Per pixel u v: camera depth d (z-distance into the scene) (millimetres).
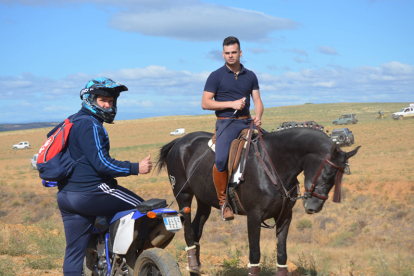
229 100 5320
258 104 5496
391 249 16844
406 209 21266
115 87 3535
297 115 121062
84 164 3426
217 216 24406
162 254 3156
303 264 7504
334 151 4285
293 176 4742
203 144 5766
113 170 3352
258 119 5121
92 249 3891
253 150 4934
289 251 14031
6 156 68938
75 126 3418
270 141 4879
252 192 4793
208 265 7074
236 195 4977
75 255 3627
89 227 3625
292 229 21531
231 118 5203
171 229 3195
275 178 4734
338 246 18203
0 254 6695
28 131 116688
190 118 126250
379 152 41125
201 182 5566
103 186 3469
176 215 3307
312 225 21641
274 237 19266
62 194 3488
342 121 71000
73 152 3439
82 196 3424
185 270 6125
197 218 6152
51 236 7750
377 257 8891
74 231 3592
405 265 7078
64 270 3617
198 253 6078
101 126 3512
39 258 6266
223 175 4996
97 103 3512
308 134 4590
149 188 32250
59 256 6699
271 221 21734
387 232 19469
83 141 3357
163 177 38000
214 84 5336
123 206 3570
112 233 3539
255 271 4766
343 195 24734
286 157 4711
